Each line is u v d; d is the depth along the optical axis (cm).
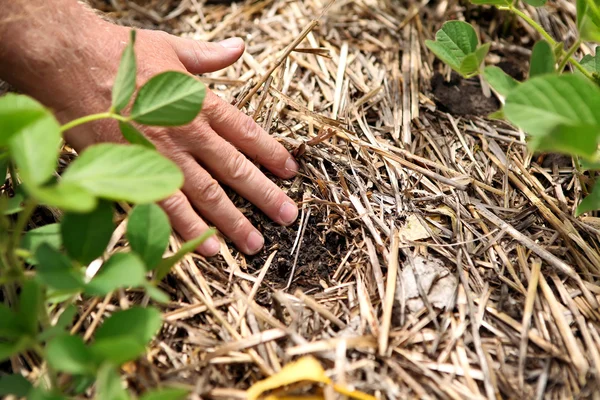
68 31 48
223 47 57
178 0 70
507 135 58
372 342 44
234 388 43
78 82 48
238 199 53
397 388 43
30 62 47
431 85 62
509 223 52
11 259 39
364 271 49
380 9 67
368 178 54
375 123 60
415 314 46
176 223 49
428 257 49
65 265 37
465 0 67
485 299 47
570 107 39
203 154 50
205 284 48
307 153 55
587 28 45
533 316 46
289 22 67
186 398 41
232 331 45
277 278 50
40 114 34
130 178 35
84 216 38
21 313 37
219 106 51
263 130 53
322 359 44
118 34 50
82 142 49
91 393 42
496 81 44
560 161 55
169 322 45
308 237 52
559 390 44
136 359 43
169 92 40
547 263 49
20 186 44
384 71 63
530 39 65
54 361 35
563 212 52
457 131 58
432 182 54
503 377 44
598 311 47
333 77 62
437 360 45
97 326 45
